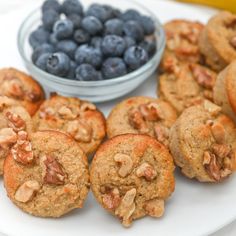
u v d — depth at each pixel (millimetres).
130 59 393
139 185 339
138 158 344
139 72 395
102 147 351
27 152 340
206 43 424
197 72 413
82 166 343
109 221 341
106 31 409
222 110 387
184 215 346
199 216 345
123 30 411
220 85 390
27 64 399
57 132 354
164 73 423
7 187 337
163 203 341
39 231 331
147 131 375
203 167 351
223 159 354
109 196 335
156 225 339
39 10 437
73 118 379
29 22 433
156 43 427
